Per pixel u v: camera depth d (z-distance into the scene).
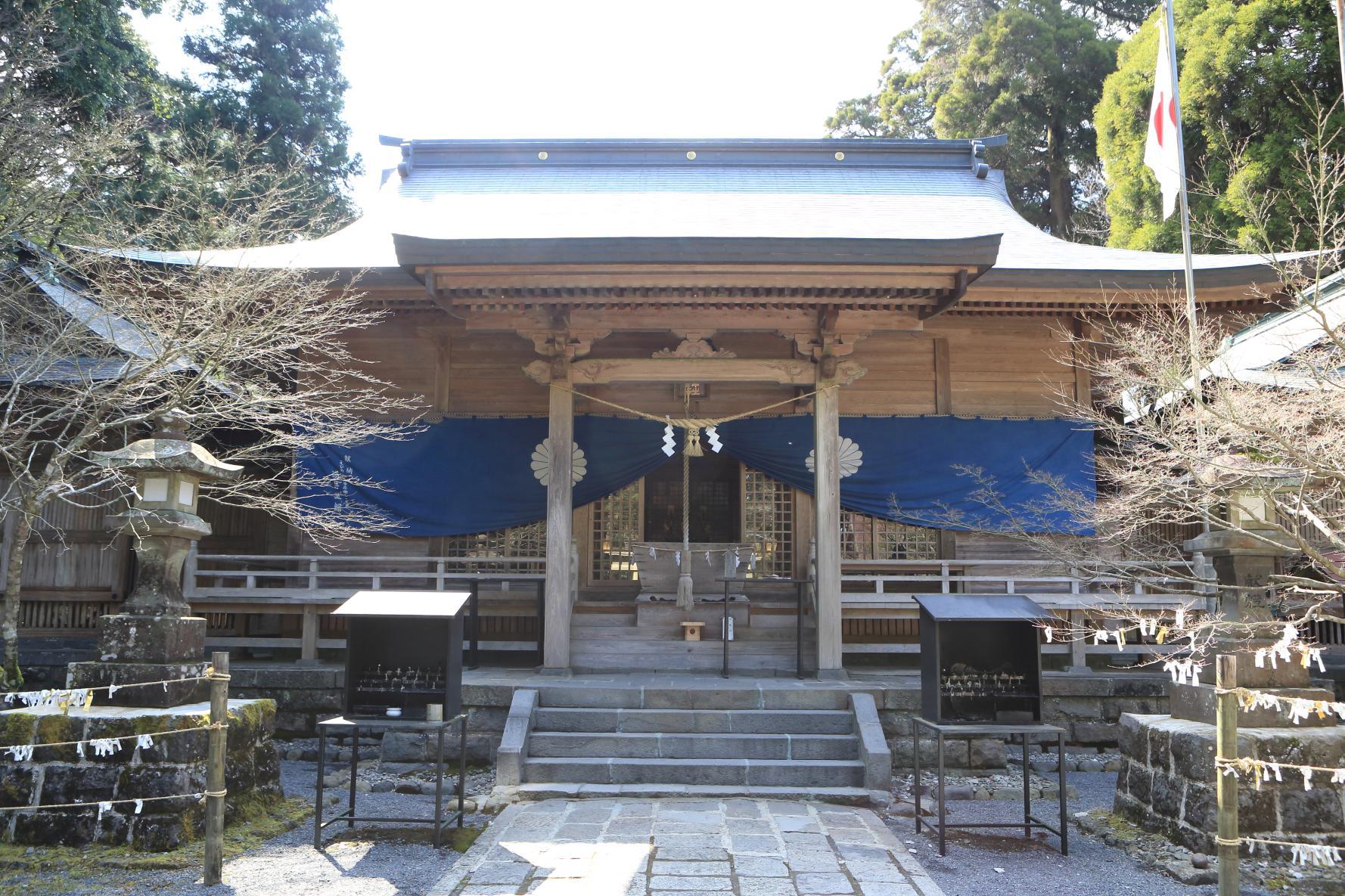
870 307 11.02
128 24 18.64
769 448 13.07
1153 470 9.77
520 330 11.27
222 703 6.23
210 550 13.84
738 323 11.39
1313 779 6.68
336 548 12.77
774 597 13.43
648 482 17.03
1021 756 10.42
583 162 17.25
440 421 13.08
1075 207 29.12
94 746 6.77
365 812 7.96
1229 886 5.26
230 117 24.45
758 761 8.78
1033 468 13.03
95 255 10.54
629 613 12.38
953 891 6.14
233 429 11.72
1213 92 18.77
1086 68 27.61
